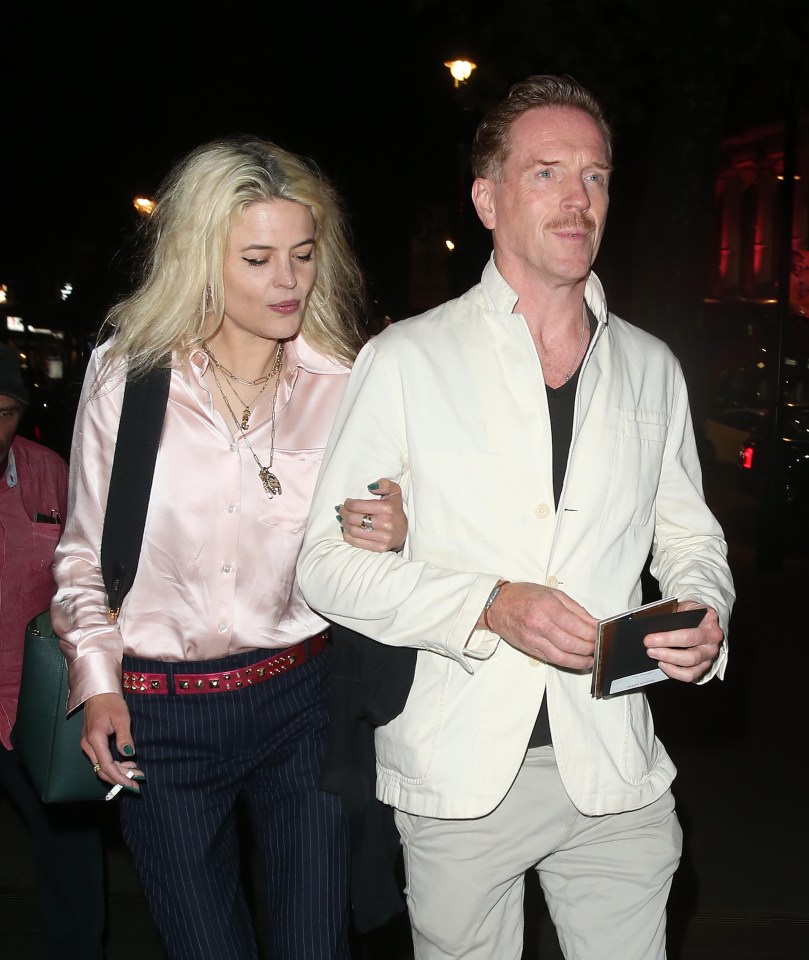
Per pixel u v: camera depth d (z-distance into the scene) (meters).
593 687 2.17
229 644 2.58
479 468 2.36
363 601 2.33
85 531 2.61
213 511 2.57
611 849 2.48
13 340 29.16
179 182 2.51
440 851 2.41
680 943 4.11
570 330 2.49
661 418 2.53
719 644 2.30
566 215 2.36
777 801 5.41
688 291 9.59
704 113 9.48
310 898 2.58
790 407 15.03
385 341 2.46
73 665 2.52
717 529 2.61
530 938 4.07
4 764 3.28
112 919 4.15
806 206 35.03
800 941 4.14
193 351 2.59
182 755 2.58
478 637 2.26
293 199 2.49
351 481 2.43
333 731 2.54
